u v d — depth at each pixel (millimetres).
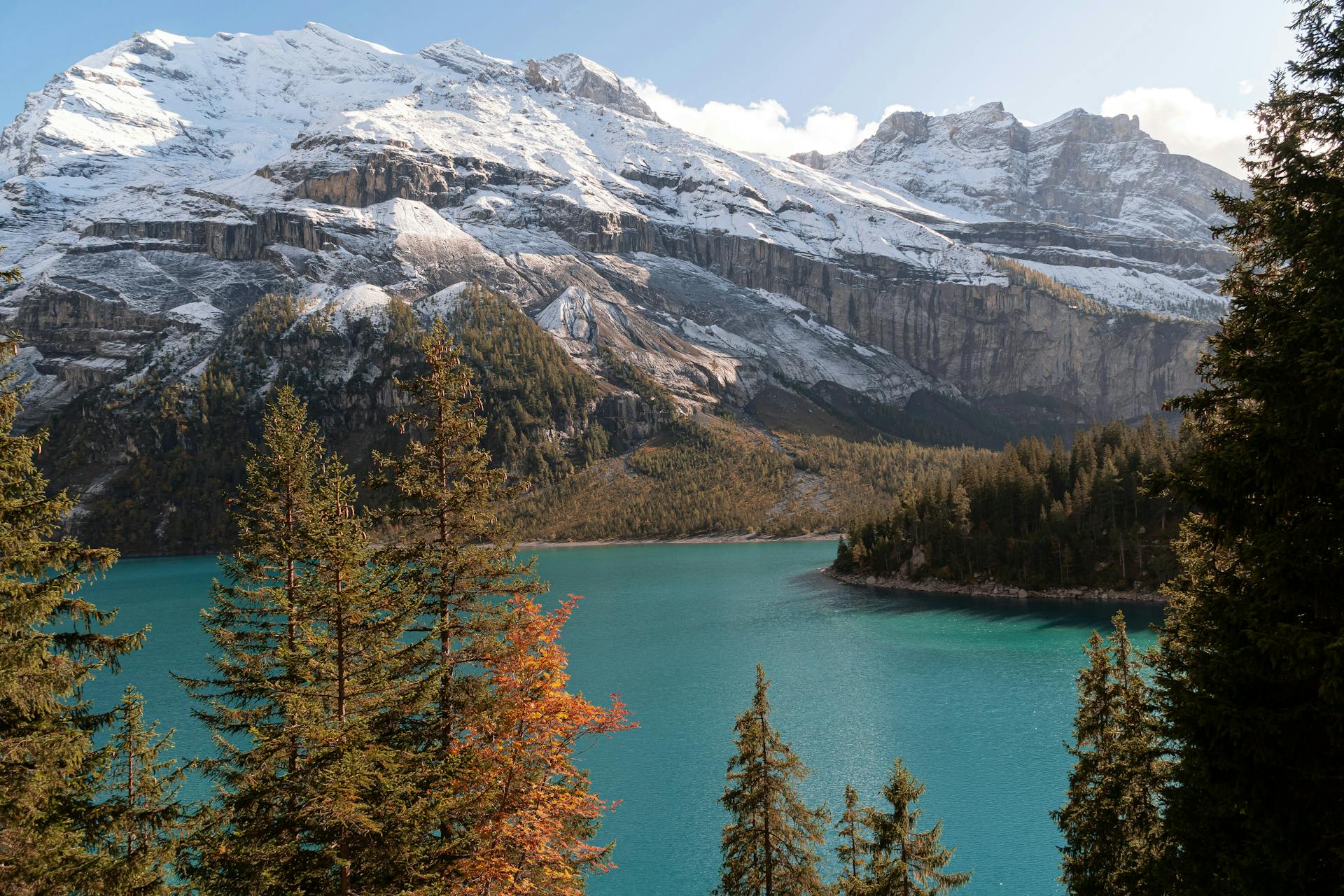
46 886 19766
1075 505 139500
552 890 26531
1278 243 19156
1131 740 29625
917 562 157375
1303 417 16219
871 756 67188
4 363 21422
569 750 27609
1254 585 18141
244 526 30656
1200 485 18203
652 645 113625
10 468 20906
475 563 26562
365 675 26641
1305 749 16281
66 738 20375
